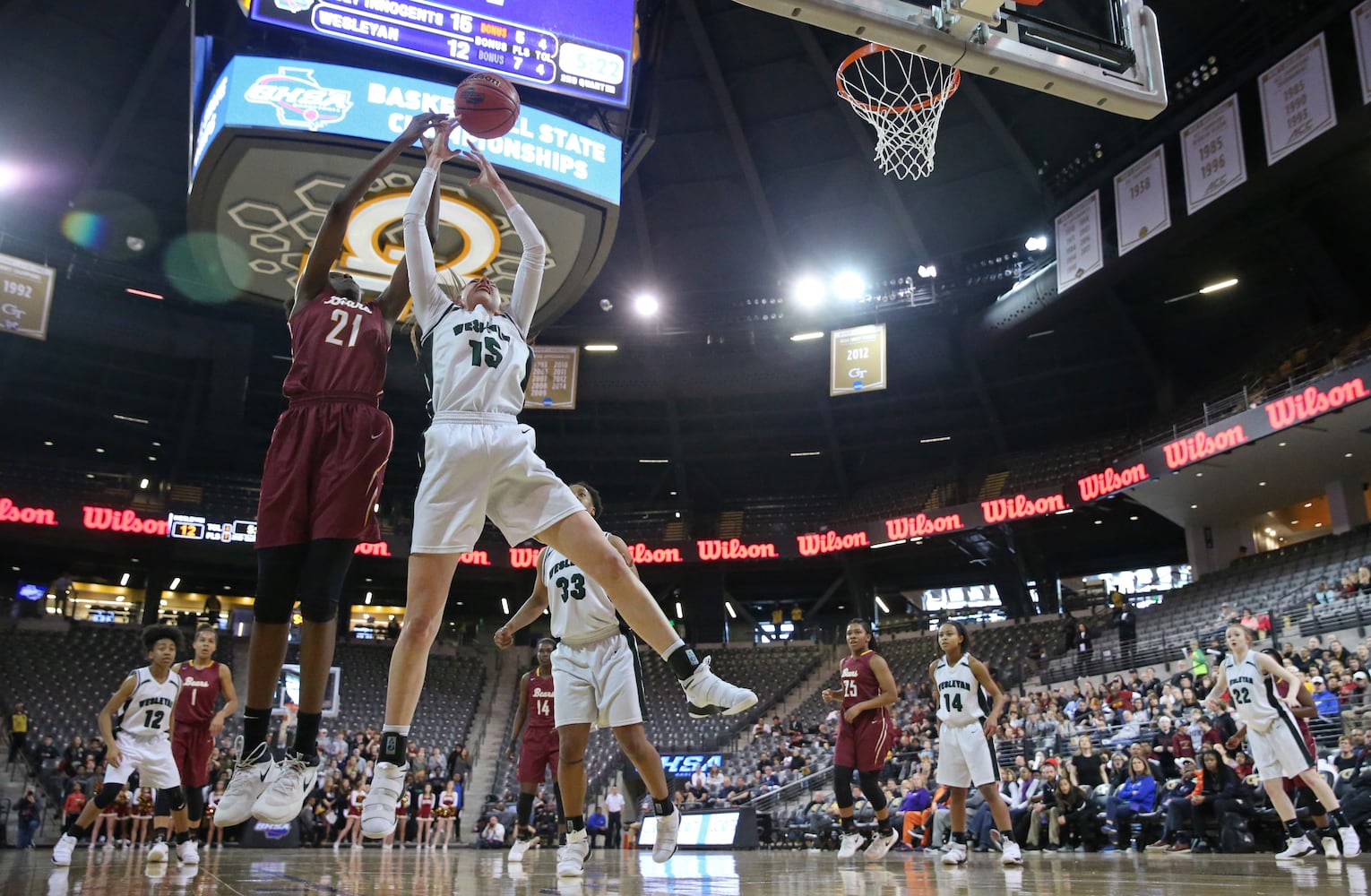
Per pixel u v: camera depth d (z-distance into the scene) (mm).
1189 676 17797
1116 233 25453
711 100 27766
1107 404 32812
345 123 14891
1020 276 29062
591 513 5816
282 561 3723
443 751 29672
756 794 21781
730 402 34750
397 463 35844
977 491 33812
